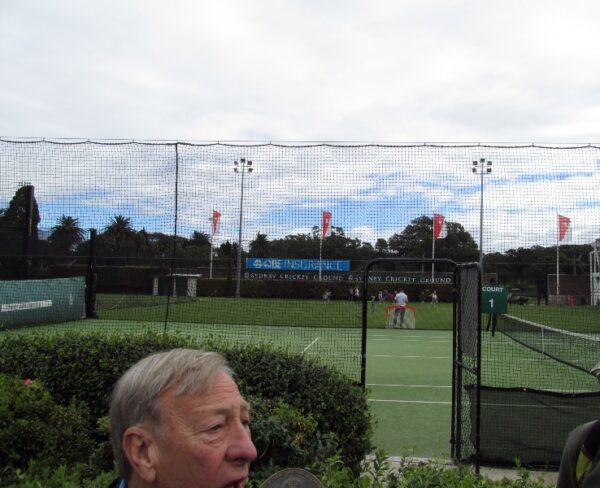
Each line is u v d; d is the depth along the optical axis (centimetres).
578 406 662
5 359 621
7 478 390
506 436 661
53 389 609
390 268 2222
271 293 2081
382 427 872
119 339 648
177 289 2305
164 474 138
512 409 665
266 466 432
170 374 141
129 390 142
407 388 1200
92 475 443
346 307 2259
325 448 469
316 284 2044
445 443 785
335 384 573
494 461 659
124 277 2383
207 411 140
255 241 1104
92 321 2105
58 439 462
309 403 560
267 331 1956
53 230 1057
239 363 592
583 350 1800
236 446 142
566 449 251
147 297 2406
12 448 434
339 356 1541
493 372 1422
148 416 138
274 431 446
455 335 700
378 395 1122
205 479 138
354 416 562
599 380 310
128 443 140
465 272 652
